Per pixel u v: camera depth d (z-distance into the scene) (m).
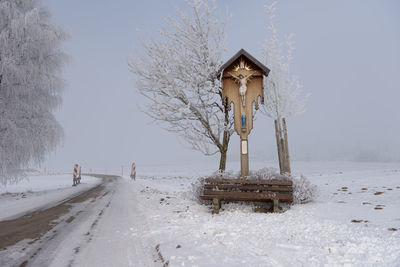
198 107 8.78
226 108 8.78
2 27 13.27
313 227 4.68
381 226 4.45
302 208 6.84
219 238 4.09
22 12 14.21
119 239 4.27
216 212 6.72
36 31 13.75
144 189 15.57
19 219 6.17
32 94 13.87
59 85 15.02
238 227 4.91
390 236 3.80
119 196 11.77
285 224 5.08
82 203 9.27
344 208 6.50
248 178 7.28
